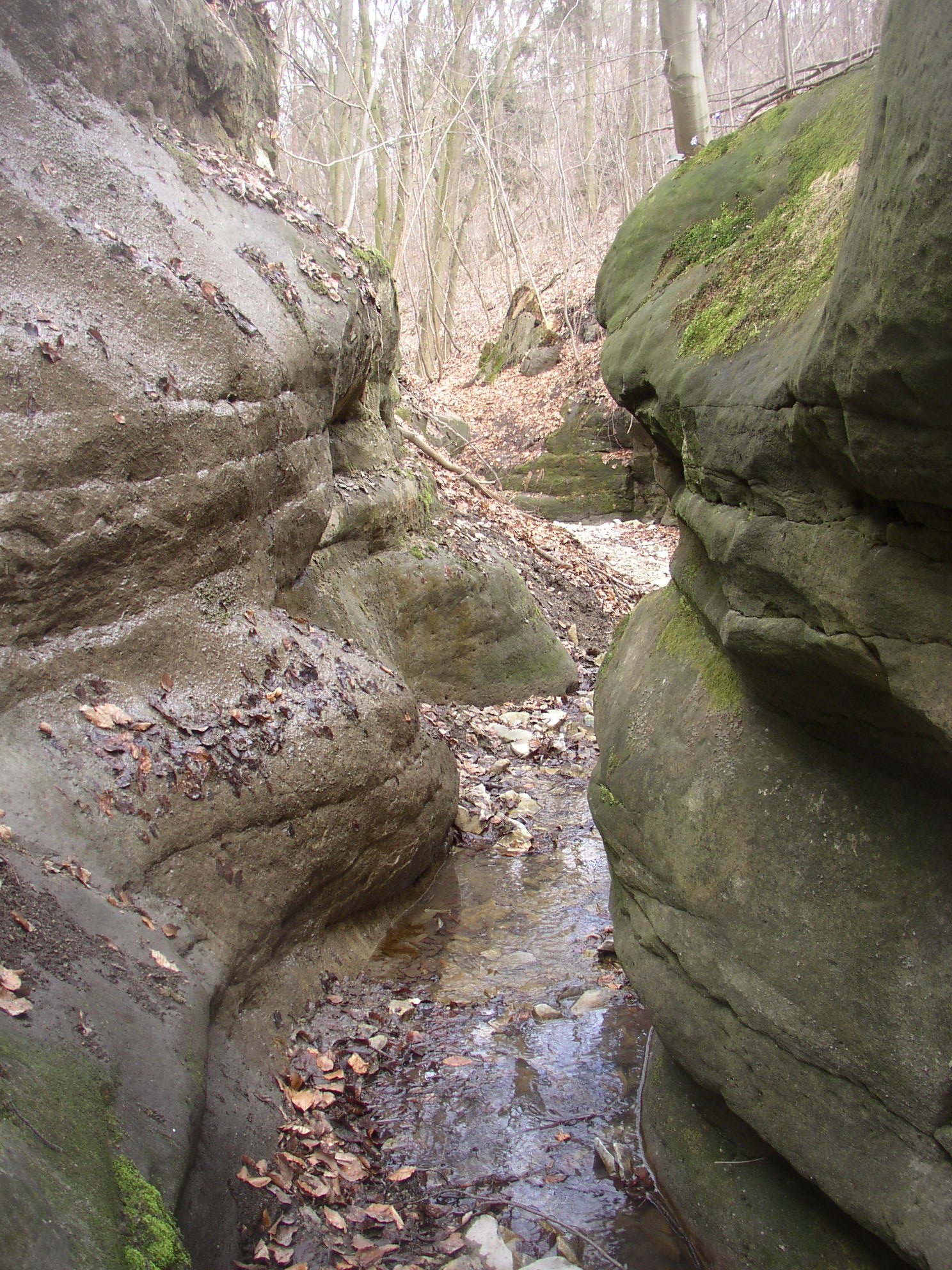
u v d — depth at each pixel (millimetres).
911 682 1898
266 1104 3322
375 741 4758
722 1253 2773
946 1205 2020
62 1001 2660
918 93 1495
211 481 4469
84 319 4113
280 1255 2795
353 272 6902
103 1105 2438
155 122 5656
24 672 3576
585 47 24656
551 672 8852
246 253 5613
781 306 2486
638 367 3189
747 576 2439
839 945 2350
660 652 3449
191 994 3227
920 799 2285
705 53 15312
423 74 22062
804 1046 2402
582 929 4977
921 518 1851
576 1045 3998
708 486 2697
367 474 7559
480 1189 3223
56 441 3766
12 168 4199
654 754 3154
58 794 3391
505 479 20219
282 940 4094
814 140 2861
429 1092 3691
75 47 4922
